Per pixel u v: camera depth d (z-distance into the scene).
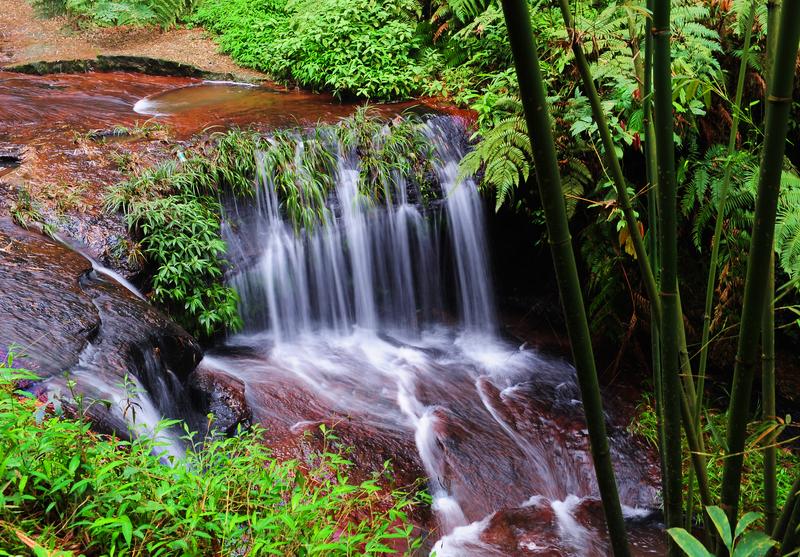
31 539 1.90
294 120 6.54
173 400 3.94
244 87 7.96
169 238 4.88
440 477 4.29
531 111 1.14
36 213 4.68
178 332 4.19
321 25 7.53
